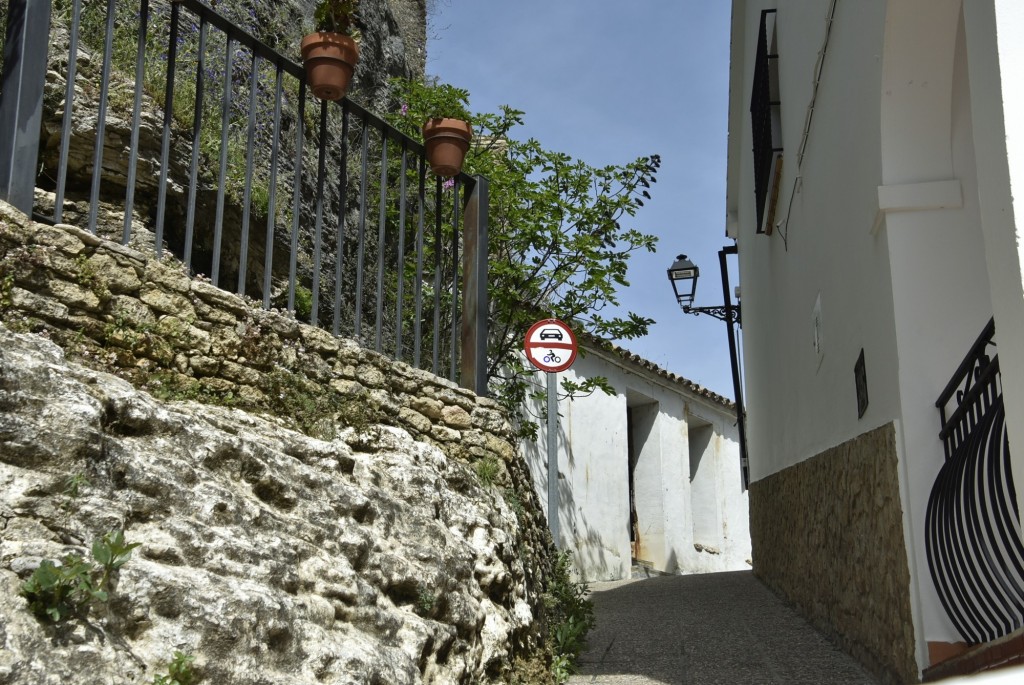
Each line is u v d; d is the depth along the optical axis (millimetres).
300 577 3184
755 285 11367
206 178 6578
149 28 7406
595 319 9445
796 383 8164
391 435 4523
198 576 2799
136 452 3016
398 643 3438
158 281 3846
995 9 3172
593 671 5562
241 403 3994
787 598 8586
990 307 4688
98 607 2518
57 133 5859
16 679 2203
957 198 4781
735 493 17828
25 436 2709
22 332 3303
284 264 7223
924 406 4633
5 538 2523
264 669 2777
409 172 9133
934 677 4215
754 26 10688
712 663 5797
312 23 9422
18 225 3410
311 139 8258
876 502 5188
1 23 5836
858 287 5590
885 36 4762
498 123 9797
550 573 6223
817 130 6773
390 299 8609
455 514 4430
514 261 9344
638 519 15008
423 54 12352
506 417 5590
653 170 9641
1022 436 3043
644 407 15320
